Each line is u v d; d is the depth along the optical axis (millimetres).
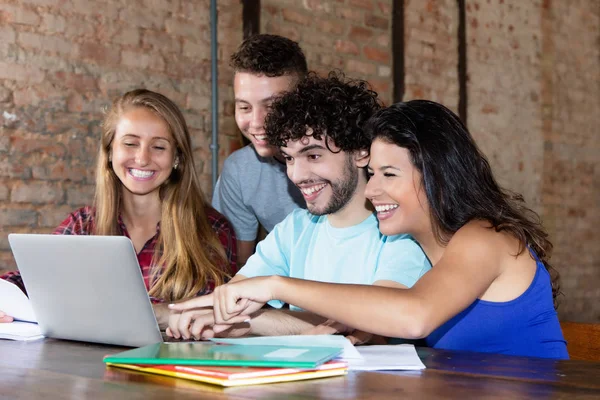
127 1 3168
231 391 978
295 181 1642
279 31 3709
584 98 5520
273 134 1634
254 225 2582
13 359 1290
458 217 1427
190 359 1075
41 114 2941
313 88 1607
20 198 2895
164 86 3285
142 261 2121
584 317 5422
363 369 1136
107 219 2143
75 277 1441
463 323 1458
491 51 4832
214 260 2119
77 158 3037
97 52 3084
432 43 4465
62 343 1507
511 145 4965
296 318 1649
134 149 2074
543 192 5184
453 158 1424
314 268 1734
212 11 3412
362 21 4086
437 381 1042
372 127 1459
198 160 3391
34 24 2920
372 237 1673
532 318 1442
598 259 5566
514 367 1160
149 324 1401
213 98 3402
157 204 2180
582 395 947
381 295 1256
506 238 1419
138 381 1059
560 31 5328
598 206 5594
